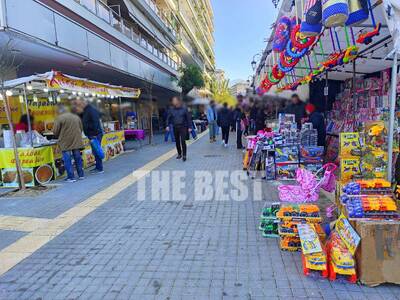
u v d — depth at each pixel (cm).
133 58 1773
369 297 280
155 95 2775
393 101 360
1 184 757
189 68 2806
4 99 692
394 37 321
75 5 1146
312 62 873
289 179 717
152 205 568
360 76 952
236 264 346
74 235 444
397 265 293
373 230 292
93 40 1266
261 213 465
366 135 413
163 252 381
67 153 781
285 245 373
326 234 375
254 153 763
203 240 411
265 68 1318
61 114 775
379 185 341
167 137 1725
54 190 703
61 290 311
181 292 298
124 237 430
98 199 616
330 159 805
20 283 326
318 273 314
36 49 963
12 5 782
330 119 1023
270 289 297
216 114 1416
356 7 353
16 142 757
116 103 1443
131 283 317
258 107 1212
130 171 888
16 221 510
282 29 645
